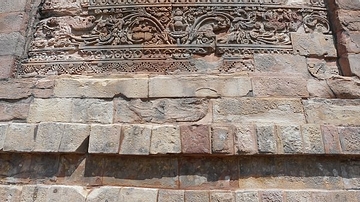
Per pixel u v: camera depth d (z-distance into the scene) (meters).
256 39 4.77
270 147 3.83
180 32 4.79
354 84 4.39
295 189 3.79
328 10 5.07
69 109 4.19
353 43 4.69
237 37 4.76
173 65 4.60
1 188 3.88
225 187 3.80
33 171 3.98
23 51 4.86
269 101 4.17
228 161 3.92
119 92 4.27
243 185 3.81
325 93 4.34
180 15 4.90
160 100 4.20
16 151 3.93
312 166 3.92
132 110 4.17
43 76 4.61
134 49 4.72
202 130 3.91
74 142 3.94
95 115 4.16
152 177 3.87
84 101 4.23
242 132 3.90
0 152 3.96
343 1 4.96
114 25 4.90
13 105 4.29
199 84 4.26
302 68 4.58
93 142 3.88
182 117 4.10
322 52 4.71
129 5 5.00
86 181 3.89
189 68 4.57
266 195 3.69
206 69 4.56
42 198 3.76
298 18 4.97
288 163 3.91
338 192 3.77
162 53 4.68
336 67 4.68
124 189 3.76
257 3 5.00
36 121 4.15
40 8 5.14
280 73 4.51
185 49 4.68
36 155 4.04
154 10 4.95
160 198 3.70
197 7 4.96
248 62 4.59
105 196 3.73
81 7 5.08
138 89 4.26
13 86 4.39
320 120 4.13
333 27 4.93
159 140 3.87
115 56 4.70
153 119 4.11
